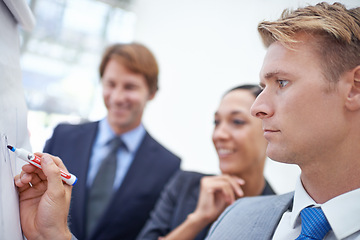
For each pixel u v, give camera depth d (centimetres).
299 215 51
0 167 42
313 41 45
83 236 113
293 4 58
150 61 131
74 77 271
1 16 47
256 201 65
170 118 256
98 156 128
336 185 47
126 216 117
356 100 44
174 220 105
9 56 49
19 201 51
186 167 237
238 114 93
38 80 259
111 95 128
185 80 250
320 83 44
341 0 53
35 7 255
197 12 249
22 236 48
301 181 53
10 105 47
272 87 48
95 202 119
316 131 44
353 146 45
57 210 49
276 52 47
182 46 257
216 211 95
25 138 57
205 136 227
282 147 46
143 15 289
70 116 268
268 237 54
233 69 209
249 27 197
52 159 54
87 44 275
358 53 44
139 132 134
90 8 274
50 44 262
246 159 93
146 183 122
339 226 44
